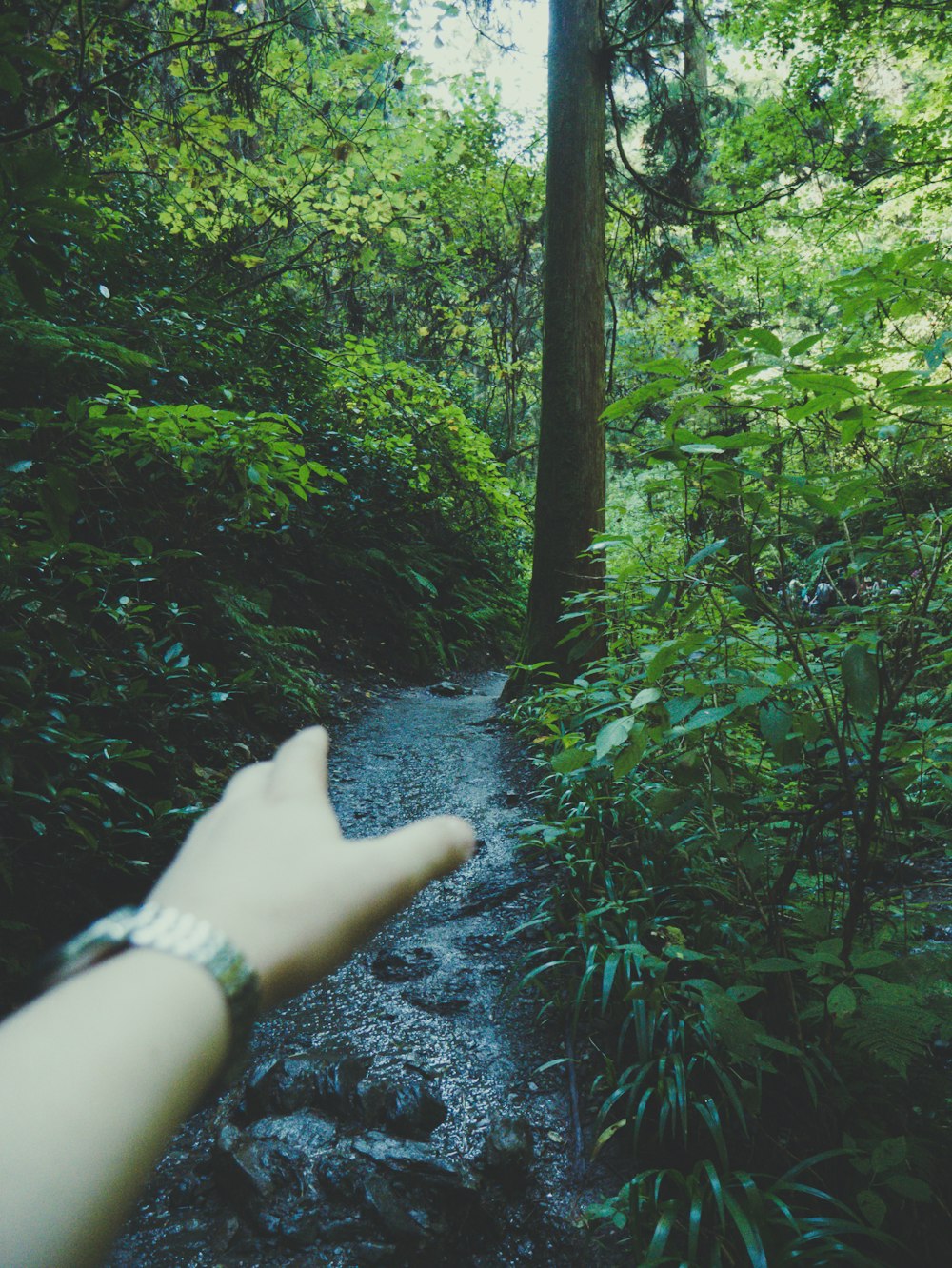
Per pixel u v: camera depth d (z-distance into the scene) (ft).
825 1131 6.48
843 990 5.33
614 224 37.11
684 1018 7.41
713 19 35.47
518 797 15.20
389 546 32.27
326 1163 6.82
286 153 26.12
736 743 8.15
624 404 6.00
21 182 5.19
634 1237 6.02
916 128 31.55
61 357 13.60
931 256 5.16
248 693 16.31
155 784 11.47
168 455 12.14
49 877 8.87
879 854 6.27
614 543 7.33
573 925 9.70
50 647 9.45
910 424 5.57
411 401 31.71
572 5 22.17
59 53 18.38
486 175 44.45
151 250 26.30
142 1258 6.15
